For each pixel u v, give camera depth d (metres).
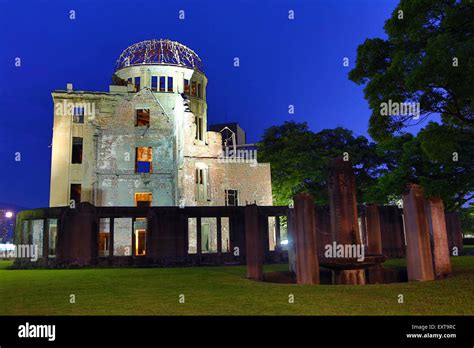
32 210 25.31
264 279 15.78
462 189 28.03
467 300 9.20
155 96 41.66
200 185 38.34
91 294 11.34
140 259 24.70
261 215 27.03
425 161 28.33
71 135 40.34
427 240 13.26
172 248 25.31
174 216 25.78
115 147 39.03
